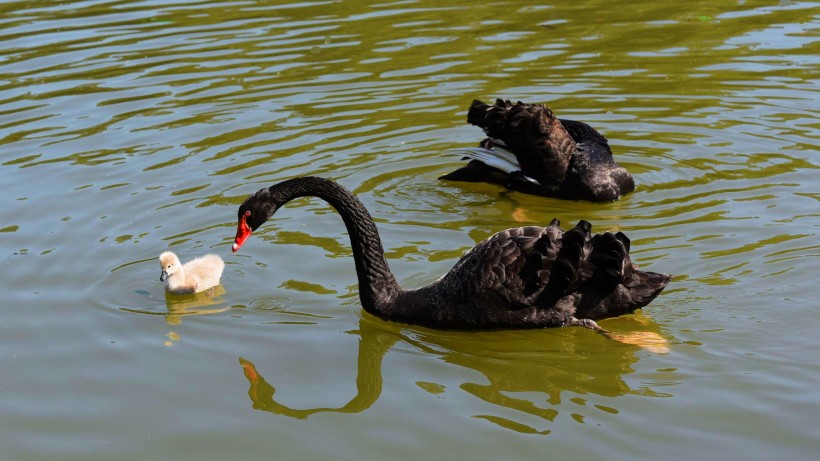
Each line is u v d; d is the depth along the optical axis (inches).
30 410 293.6
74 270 379.6
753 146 486.0
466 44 633.0
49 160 478.0
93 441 278.7
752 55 601.9
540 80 576.4
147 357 322.3
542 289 333.7
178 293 360.5
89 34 655.1
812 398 282.8
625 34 649.6
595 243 336.8
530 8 706.8
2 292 362.6
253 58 609.9
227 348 327.9
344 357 323.0
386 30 660.1
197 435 280.8
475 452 266.8
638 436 270.7
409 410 290.5
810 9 682.2
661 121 521.3
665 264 370.6
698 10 692.7
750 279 354.0
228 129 515.2
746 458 258.7
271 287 368.8
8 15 703.1
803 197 423.8
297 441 276.4
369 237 349.1
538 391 299.3
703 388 291.9
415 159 487.8
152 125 518.9
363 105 546.3
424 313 341.4
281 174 463.2
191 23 676.7
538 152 456.8
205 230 410.3
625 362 312.2
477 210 441.1
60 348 327.9
